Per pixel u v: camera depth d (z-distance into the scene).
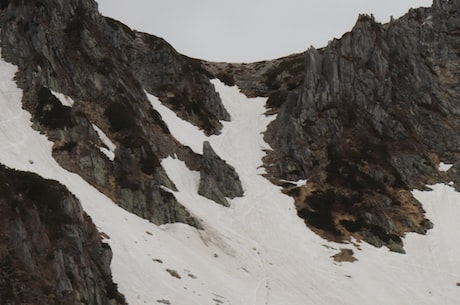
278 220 75.12
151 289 43.66
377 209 79.25
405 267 69.25
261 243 68.56
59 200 39.06
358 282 63.38
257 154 95.75
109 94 80.56
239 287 53.22
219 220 71.94
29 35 79.00
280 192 83.56
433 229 77.62
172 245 56.47
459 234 76.25
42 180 40.06
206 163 82.19
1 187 35.69
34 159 59.00
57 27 83.62
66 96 75.31
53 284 34.38
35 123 66.12
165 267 48.56
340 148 92.19
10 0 83.69
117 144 72.62
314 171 88.00
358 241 73.94
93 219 50.34
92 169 63.62
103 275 40.31
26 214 35.56
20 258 33.62
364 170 87.56
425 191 86.94
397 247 73.25
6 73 74.00
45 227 37.03
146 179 66.44
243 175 87.94
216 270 55.44
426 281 66.19
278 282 58.94
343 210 79.56
